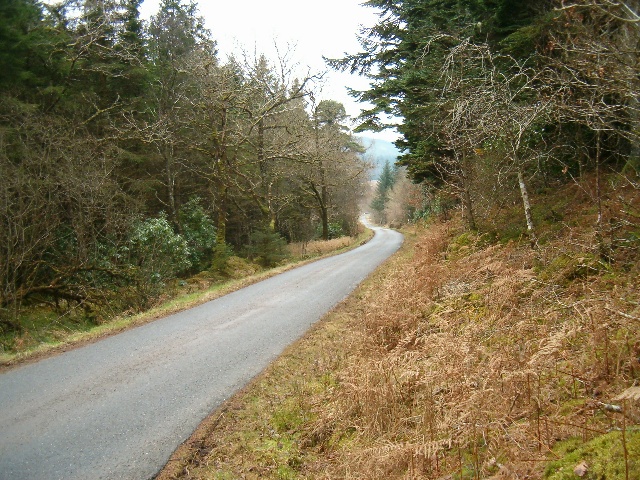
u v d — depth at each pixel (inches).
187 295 569.6
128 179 740.7
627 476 96.1
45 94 632.4
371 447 159.6
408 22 535.8
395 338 259.3
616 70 223.0
